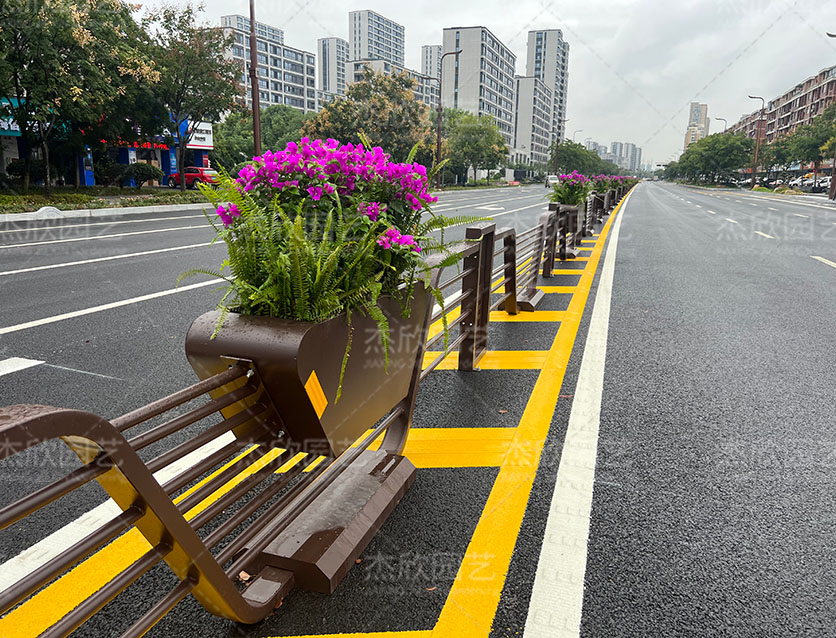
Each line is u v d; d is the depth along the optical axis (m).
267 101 100.19
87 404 3.51
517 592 1.96
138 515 1.22
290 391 1.69
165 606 1.38
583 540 2.26
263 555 1.96
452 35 107.38
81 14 18.97
